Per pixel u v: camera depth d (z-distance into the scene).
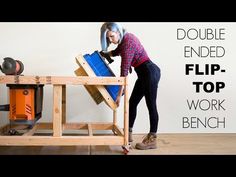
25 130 3.39
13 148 2.95
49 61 3.50
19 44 3.46
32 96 2.78
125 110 2.68
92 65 2.73
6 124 3.27
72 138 2.63
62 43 3.50
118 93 2.76
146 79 2.81
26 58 3.47
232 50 3.70
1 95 3.46
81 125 3.40
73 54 3.52
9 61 2.66
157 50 3.62
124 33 2.77
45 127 3.38
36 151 2.83
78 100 3.58
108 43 2.82
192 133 3.70
